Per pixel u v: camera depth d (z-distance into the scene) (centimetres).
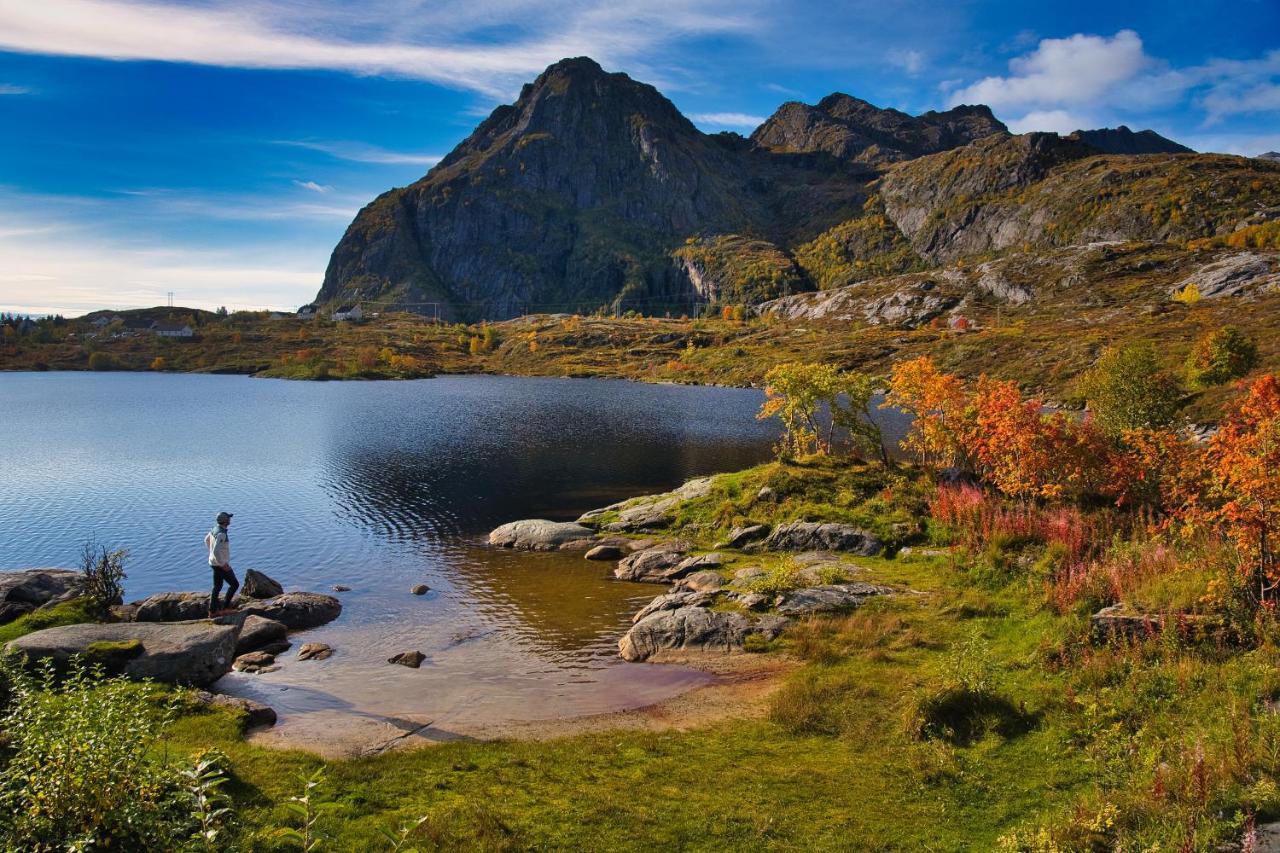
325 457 7575
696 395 16562
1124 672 1794
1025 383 13888
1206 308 17162
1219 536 2427
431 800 1483
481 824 1349
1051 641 2034
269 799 1425
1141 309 18825
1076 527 2941
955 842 1298
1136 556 2530
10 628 2538
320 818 1339
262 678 2330
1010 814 1371
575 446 8388
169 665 2158
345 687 2255
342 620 2953
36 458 7531
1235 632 1822
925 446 4625
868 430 4634
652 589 3341
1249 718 1428
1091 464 3575
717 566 3397
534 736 1873
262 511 5169
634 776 1600
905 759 1605
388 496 5675
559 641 2686
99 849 1073
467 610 3066
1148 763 1400
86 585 2969
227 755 1578
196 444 8531
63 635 2202
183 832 1153
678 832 1355
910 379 4562
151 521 4922
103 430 9781
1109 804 1245
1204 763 1270
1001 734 1664
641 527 4284
